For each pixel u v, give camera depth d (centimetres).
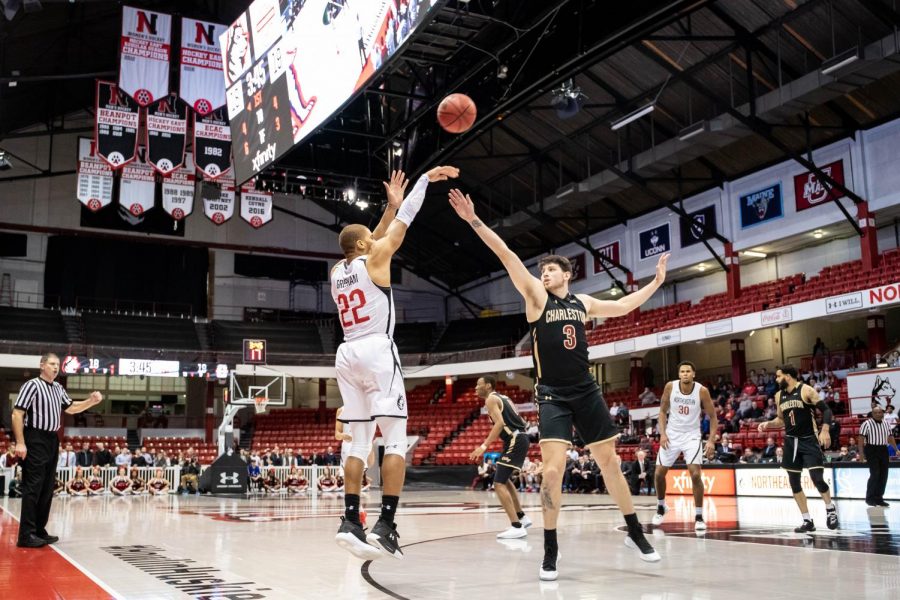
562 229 3080
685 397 816
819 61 1991
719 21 1998
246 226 3847
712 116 2262
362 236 453
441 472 2848
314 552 625
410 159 2245
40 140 3506
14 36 2405
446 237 3578
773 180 2466
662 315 2888
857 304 2008
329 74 1605
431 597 397
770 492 1562
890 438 1201
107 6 2553
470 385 3612
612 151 2625
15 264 3422
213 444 3247
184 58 2467
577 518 1023
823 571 481
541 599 387
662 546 638
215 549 649
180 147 2542
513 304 3681
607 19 1727
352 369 434
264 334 3666
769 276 2734
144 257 3653
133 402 3644
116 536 777
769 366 2873
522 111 2536
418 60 1797
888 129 2130
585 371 485
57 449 702
